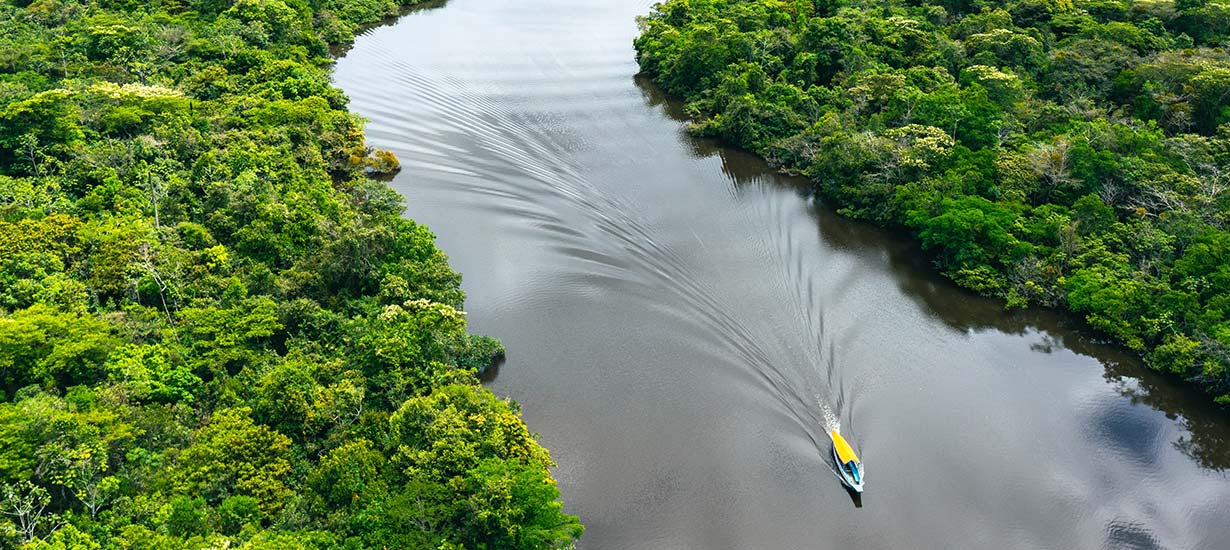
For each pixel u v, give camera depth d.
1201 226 81.44
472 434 59.50
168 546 48.66
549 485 56.12
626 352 75.56
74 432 54.56
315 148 103.75
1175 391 73.00
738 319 79.31
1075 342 78.88
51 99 93.69
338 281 78.56
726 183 104.69
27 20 135.12
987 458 66.00
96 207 83.75
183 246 80.75
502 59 144.12
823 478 64.06
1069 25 127.56
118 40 121.81
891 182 97.38
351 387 63.34
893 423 68.94
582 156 110.38
